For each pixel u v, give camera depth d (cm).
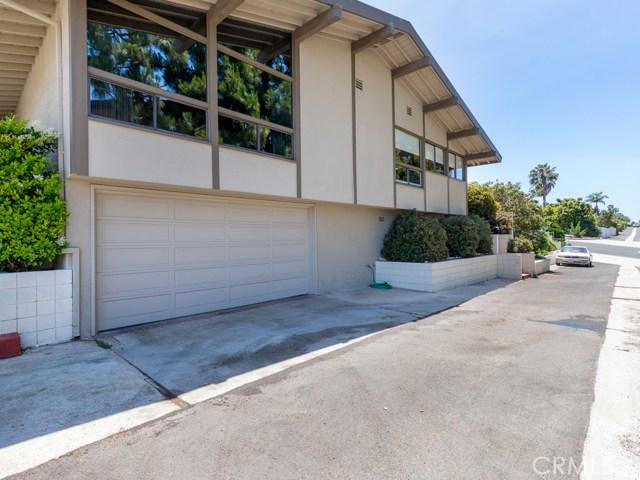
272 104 823
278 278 930
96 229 610
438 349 532
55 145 571
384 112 1155
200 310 762
